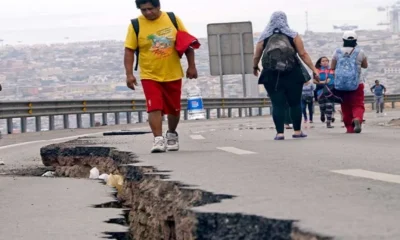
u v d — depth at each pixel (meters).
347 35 26.97
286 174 12.27
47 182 16.75
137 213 12.31
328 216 7.74
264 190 10.23
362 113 27.20
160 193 11.46
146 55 17.70
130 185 14.15
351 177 11.51
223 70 67.06
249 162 14.77
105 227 11.26
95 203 13.56
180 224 9.37
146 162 15.27
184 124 44.09
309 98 42.62
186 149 19.06
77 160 19.88
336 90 27.14
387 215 7.76
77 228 11.11
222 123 44.28
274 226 7.43
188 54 17.89
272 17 22.22
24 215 12.24
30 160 22.28
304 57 22.11
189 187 10.77
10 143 32.59
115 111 55.53
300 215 7.83
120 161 17.08
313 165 13.84
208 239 8.27
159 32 17.55
